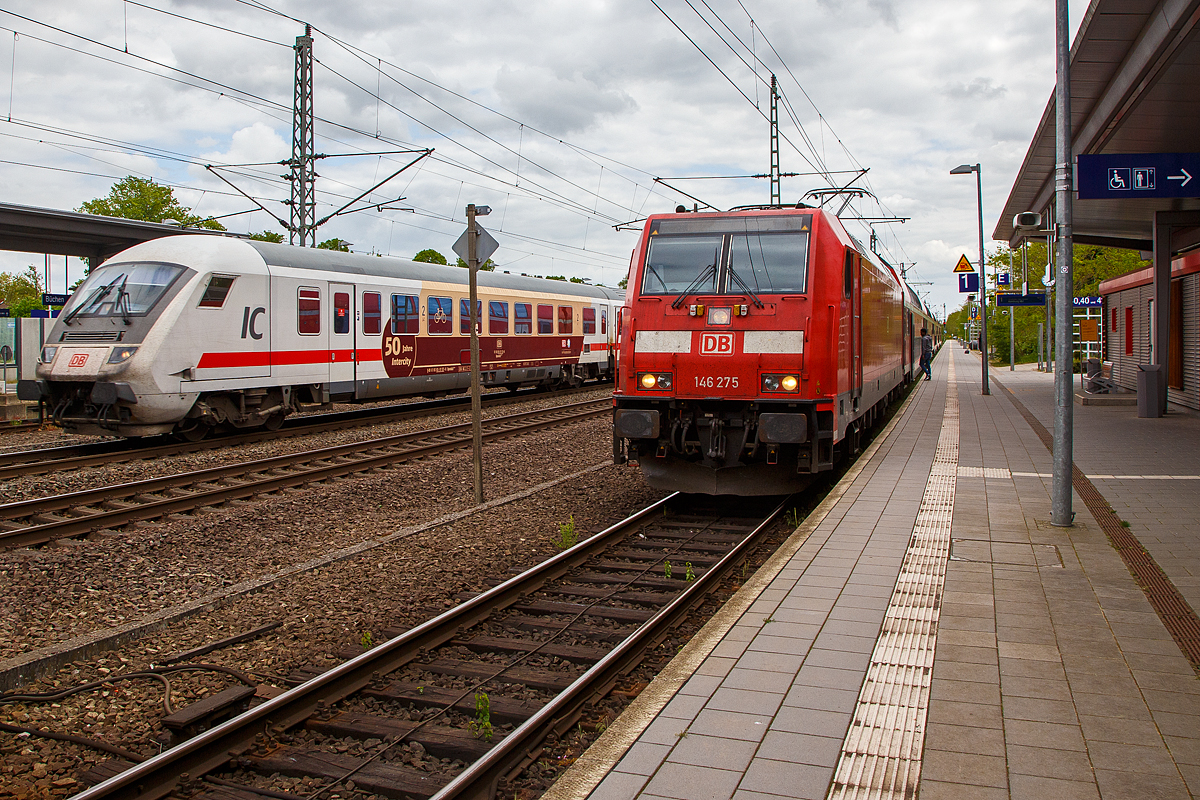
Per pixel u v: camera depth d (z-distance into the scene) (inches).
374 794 161.3
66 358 537.6
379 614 257.6
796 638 208.1
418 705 196.4
